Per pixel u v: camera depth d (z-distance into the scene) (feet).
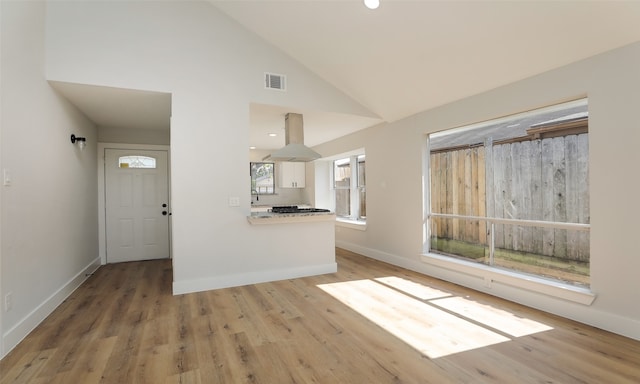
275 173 25.32
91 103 12.37
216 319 9.21
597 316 8.32
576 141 9.30
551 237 9.89
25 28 8.52
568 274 9.46
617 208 7.96
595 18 7.40
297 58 13.37
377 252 17.01
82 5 10.35
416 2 8.85
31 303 8.66
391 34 10.28
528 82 9.77
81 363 6.88
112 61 10.62
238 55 12.48
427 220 14.19
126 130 16.92
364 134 17.85
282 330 8.45
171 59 11.46
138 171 17.20
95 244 15.65
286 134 14.69
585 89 8.46
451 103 12.47
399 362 6.83
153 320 9.16
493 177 11.58
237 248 12.50
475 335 8.04
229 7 11.91
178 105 11.55
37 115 9.21
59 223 10.80
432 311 9.66
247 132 12.55
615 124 7.94
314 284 12.59
